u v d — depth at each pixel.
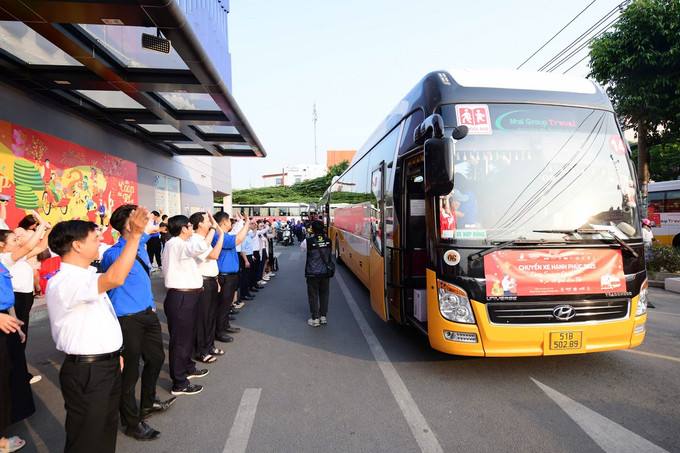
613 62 9.84
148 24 5.04
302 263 14.72
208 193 20.58
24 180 7.38
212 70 6.57
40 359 4.86
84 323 2.28
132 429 3.06
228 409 3.51
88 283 2.16
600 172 4.06
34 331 6.02
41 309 6.85
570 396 3.66
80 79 6.95
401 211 5.21
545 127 4.10
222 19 8.44
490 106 4.11
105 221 10.21
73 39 5.55
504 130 4.05
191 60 6.10
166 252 3.91
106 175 10.29
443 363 4.56
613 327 3.77
